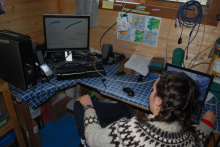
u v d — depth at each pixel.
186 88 0.60
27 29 1.83
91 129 0.81
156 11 1.65
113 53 1.98
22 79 1.35
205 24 1.50
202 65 1.64
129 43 1.94
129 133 0.63
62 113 2.21
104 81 1.56
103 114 1.18
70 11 2.10
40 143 1.81
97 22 1.96
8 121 1.38
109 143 0.66
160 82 0.66
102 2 1.88
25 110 1.48
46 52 1.85
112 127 0.69
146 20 1.73
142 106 1.29
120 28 1.90
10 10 1.61
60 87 1.49
